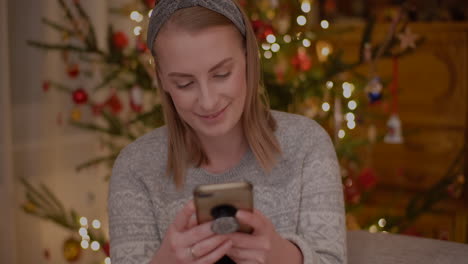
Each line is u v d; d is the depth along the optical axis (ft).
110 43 5.92
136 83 5.84
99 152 7.39
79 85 6.99
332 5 9.21
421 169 8.39
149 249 3.20
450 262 3.29
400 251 3.47
